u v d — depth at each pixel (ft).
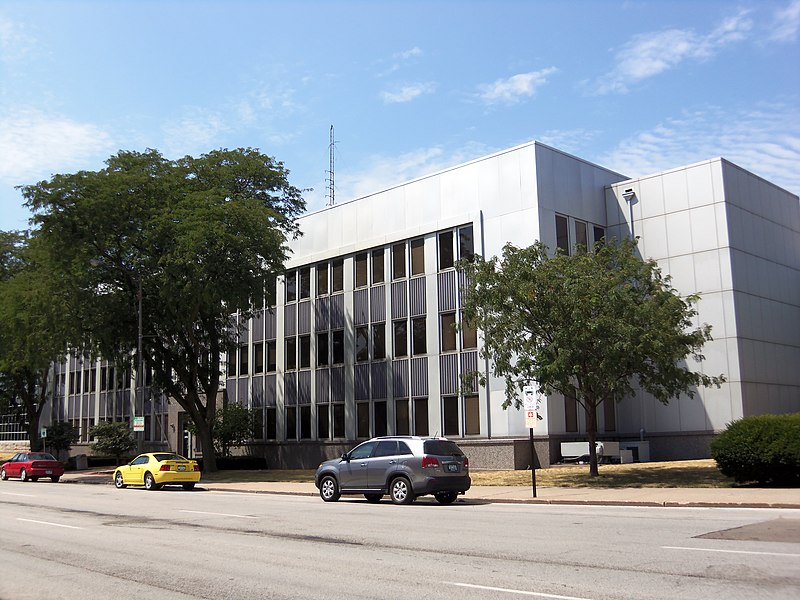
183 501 77.15
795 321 115.44
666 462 94.79
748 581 28.25
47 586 30.48
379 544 40.40
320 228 138.00
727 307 102.47
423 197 119.55
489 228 109.50
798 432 65.67
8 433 255.91
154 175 122.83
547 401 100.32
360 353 128.06
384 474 68.39
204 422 133.90
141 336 121.29
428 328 116.47
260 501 76.33
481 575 30.68
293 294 143.74
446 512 58.80
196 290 111.65
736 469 68.49
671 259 108.68
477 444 105.60
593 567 31.81
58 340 127.54
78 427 217.15
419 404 116.67
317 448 134.31
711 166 106.01
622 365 75.00
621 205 114.73
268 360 148.56
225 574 32.40
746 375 101.60
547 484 81.05
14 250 182.50
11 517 60.13
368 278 128.16
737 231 105.60
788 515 50.62
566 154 110.83
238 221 112.16
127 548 40.96
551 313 77.05
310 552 38.17
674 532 42.57
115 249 124.77
